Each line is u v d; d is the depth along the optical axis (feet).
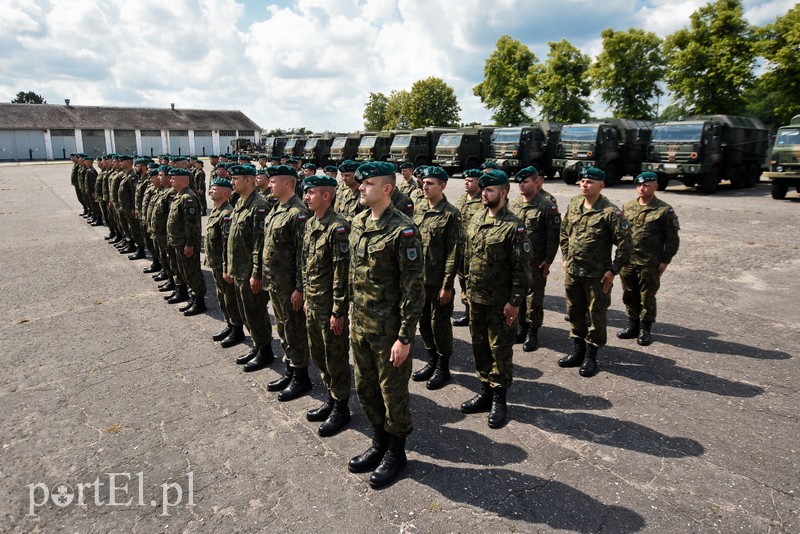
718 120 55.16
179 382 14.85
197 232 20.20
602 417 12.50
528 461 10.84
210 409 13.30
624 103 102.37
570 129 64.03
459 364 16.08
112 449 11.51
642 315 16.76
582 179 14.56
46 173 103.71
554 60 109.29
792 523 8.89
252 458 11.16
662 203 16.22
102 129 171.83
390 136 90.63
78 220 45.27
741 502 9.42
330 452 11.41
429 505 9.57
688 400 13.16
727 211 42.80
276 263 13.32
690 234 34.17
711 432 11.68
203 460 11.09
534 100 118.83
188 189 20.30
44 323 19.86
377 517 9.27
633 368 15.15
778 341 16.74
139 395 14.05
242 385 14.70
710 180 53.16
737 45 76.33
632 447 11.22
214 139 194.49
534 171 16.28
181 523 9.20
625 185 65.05
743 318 18.90
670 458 10.78
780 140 48.08
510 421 12.47
